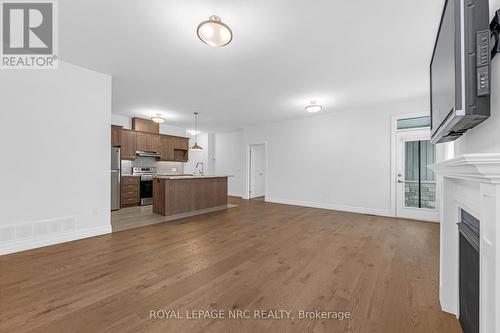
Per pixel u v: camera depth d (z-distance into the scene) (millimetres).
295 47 2580
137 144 6160
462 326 1433
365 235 3377
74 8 1965
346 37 2381
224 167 8539
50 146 2859
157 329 1408
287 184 6352
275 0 1858
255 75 3357
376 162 4883
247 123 6848
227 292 1834
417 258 2535
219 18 2049
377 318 1531
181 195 4793
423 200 4371
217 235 3352
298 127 6145
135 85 3783
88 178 3201
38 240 2779
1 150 2531
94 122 3250
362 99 4422
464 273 1398
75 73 3061
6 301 1687
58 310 1584
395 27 2201
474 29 936
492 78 980
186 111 5496
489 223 827
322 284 1970
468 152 1379
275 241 3090
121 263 2361
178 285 1935
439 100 1483
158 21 2143
